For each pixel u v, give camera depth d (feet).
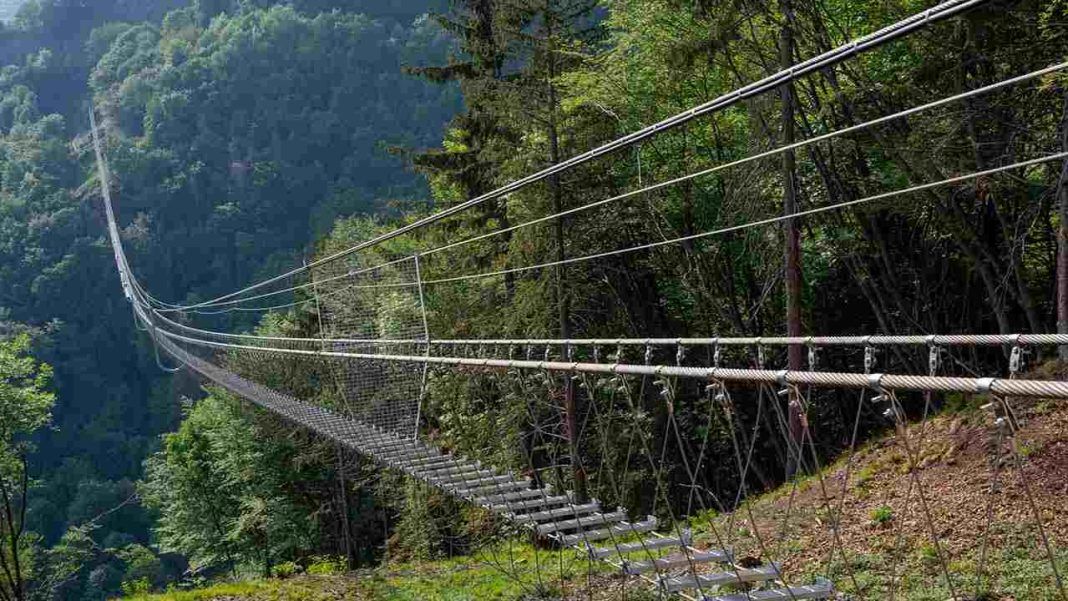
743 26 50.47
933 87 43.01
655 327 68.13
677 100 59.06
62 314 274.16
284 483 100.32
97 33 454.40
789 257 46.42
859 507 31.60
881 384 14.74
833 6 48.70
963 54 41.93
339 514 98.17
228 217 295.69
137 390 261.03
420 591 36.14
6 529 81.97
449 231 73.77
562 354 59.06
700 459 21.33
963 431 32.94
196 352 110.22
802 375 16.42
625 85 59.82
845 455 41.22
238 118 321.73
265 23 342.64
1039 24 37.93
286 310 131.75
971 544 26.32
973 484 29.45
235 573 105.70
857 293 58.80
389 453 41.47
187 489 108.17
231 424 101.86
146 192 307.37
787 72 16.14
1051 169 39.52
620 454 56.29
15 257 287.69
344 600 36.40
